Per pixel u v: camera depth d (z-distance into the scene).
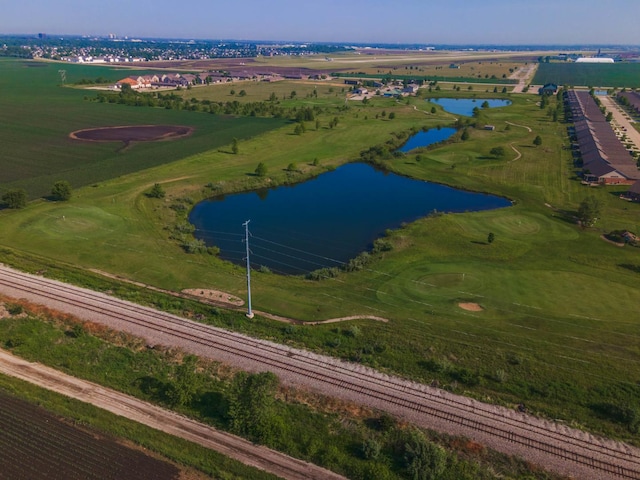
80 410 40.19
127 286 60.31
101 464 35.16
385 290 61.50
